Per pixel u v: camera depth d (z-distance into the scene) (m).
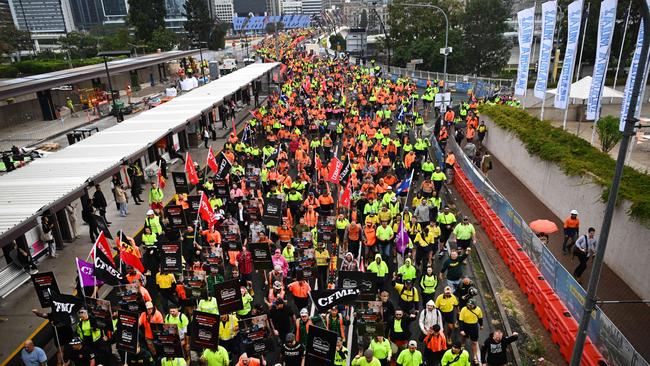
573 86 27.08
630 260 14.47
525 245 15.73
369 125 29.28
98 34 136.25
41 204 14.70
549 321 12.88
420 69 64.94
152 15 90.31
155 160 27.28
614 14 20.28
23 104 43.97
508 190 23.58
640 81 7.75
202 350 11.21
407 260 12.82
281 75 64.75
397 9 69.31
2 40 72.75
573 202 18.55
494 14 56.59
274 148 27.09
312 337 9.53
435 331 10.48
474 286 15.45
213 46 117.88
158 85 67.88
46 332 13.38
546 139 22.61
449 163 24.80
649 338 12.16
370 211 16.58
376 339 10.27
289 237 16.47
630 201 14.67
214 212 18.45
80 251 18.22
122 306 12.09
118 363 11.65
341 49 108.19
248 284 13.46
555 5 23.00
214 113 41.31
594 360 10.75
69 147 21.86
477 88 50.56
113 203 23.20
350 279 11.70
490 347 10.40
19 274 15.91
